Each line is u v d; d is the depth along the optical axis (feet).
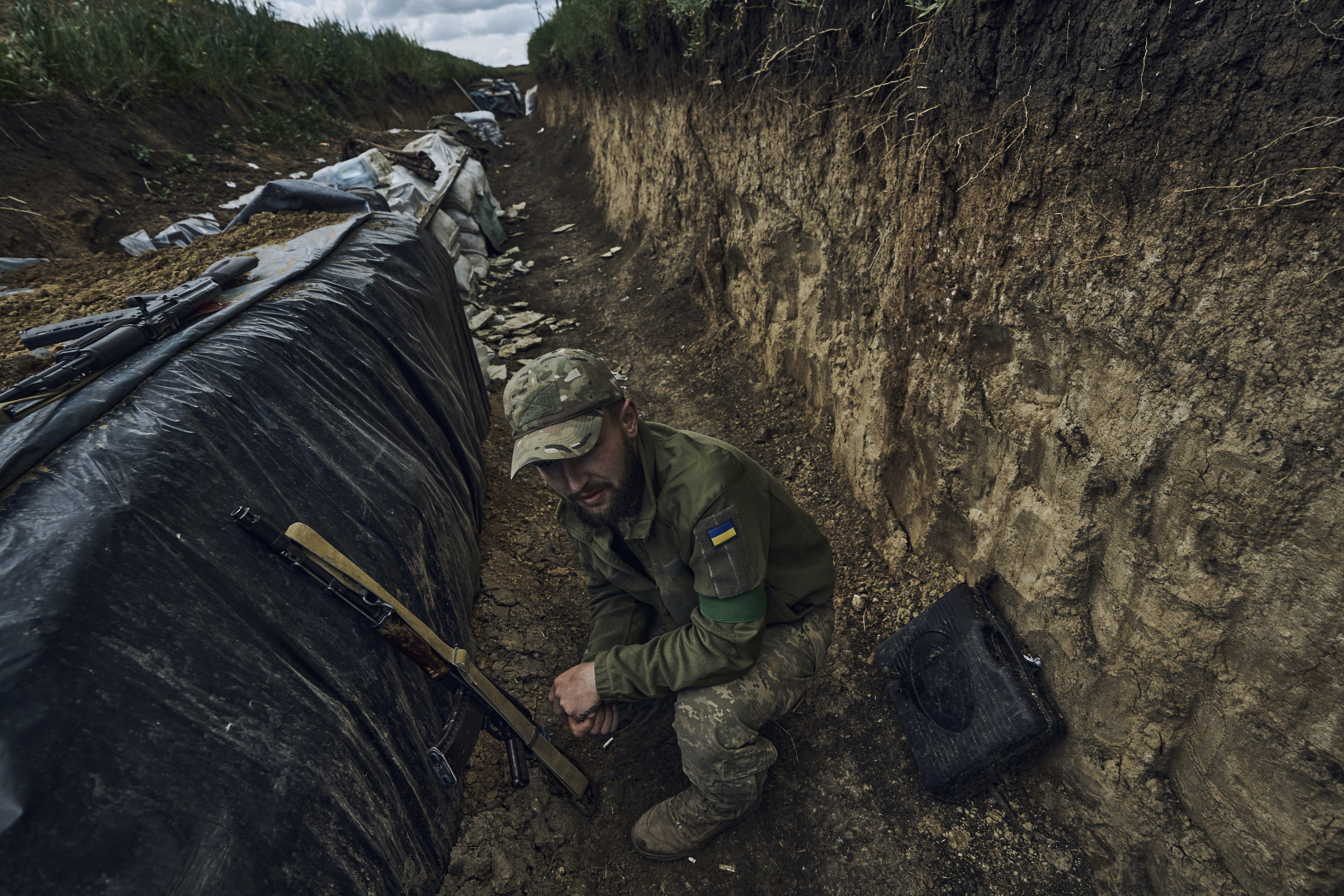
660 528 5.02
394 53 40.91
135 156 16.16
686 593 5.36
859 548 9.02
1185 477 4.64
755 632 4.93
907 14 7.18
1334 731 3.94
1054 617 6.00
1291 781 4.22
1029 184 5.69
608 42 20.85
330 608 4.45
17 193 12.73
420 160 20.81
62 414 4.04
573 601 8.23
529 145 41.01
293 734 3.67
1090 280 5.22
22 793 2.50
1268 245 3.95
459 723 5.07
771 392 12.25
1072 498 5.66
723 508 4.70
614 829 6.07
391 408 6.86
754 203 11.96
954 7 6.14
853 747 6.75
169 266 8.56
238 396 4.88
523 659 7.15
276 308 6.23
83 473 3.67
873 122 8.16
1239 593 4.36
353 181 17.22
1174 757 5.16
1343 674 3.86
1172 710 5.04
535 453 4.31
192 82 20.24
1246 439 4.16
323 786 3.71
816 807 6.28
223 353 5.15
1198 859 4.96
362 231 9.45
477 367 11.93
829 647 5.90
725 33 11.80
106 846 2.65
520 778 5.32
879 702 7.13
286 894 3.29
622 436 4.73
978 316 6.53
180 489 3.90
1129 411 5.04
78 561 3.17
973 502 7.24
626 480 4.76
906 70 7.40
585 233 23.91
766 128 11.07
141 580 3.37
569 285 19.38
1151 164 4.59
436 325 9.36
